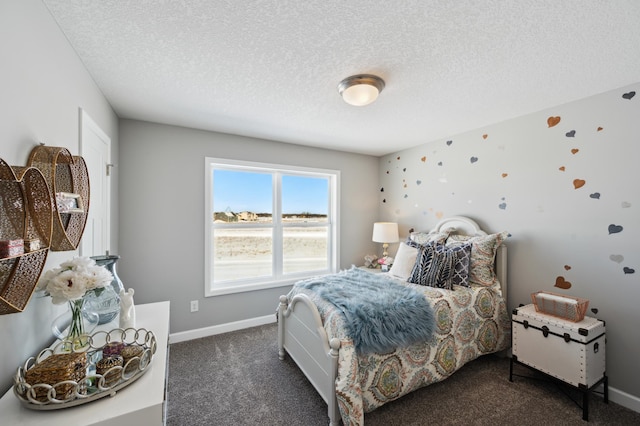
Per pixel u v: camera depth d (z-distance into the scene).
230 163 3.07
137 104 2.25
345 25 1.31
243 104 2.26
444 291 2.21
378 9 1.20
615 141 1.97
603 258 2.02
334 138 3.25
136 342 1.27
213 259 3.10
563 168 2.23
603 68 1.70
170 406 1.83
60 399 0.86
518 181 2.53
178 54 1.56
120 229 2.54
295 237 3.67
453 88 1.97
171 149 2.76
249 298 3.20
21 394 0.86
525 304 2.46
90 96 1.77
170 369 2.26
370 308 1.77
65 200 1.25
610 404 1.90
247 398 1.91
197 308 2.89
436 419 1.72
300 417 1.74
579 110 2.15
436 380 1.90
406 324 1.76
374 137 3.21
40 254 1.00
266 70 1.74
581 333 1.78
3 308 0.83
